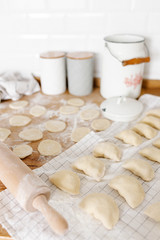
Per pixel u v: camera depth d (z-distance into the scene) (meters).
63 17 0.84
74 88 0.88
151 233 0.46
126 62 0.74
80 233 0.47
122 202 0.52
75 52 0.88
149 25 0.81
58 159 0.61
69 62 0.84
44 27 0.87
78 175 0.57
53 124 0.73
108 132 0.69
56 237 0.46
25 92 0.89
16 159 0.52
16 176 0.48
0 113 0.79
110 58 0.77
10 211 0.50
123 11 0.81
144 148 0.62
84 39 0.87
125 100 0.76
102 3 0.80
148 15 0.80
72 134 0.69
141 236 0.46
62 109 0.80
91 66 0.85
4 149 0.54
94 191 0.54
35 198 0.47
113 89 0.81
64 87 0.91
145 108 0.79
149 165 0.57
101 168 0.57
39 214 0.50
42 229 0.47
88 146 0.64
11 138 0.68
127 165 0.58
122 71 0.77
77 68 0.83
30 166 0.60
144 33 0.83
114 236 0.46
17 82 0.87
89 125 0.73
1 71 0.95
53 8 0.83
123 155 0.62
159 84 0.90
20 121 0.75
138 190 0.52
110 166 0.59
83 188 0.54
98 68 0.92
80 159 0.58
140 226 0.47
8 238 0.47
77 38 0.87
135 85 0.80
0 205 0.51
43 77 0.87
